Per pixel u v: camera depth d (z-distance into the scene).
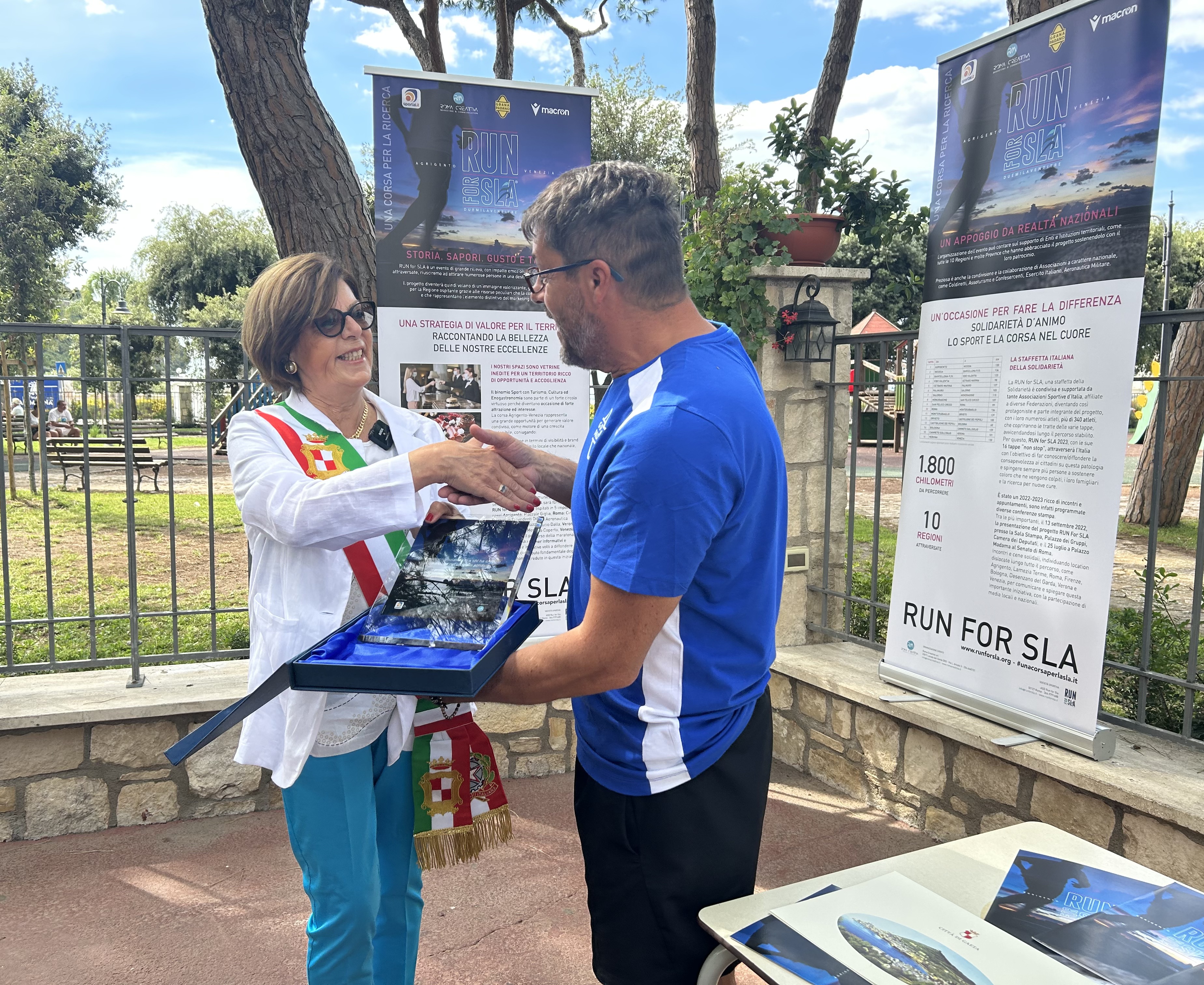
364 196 3.90
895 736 3.31
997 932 1.16
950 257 2.96
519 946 2.57
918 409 3.10
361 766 1.71
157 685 3.44
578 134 3.46
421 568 1.45
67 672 3.66
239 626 5.45
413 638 1.28
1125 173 2.39
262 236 29.41
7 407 4.16
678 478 1.17
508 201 3.41
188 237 28.86
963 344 2.91
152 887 2.88
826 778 3.68
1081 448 2.54
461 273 3.40
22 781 3.18
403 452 1.86
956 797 3.07
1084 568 2.54
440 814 1.83
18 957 2.49
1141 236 2.36
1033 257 2.66
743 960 1.13
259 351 1.74
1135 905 1.27
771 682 3.96
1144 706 2.83
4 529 3.45
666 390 1.24
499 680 1.32
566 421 3.58
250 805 3.44
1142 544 8.34
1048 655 2.67
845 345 3.92
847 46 5.45
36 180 21.38
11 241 20.98
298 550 1.64
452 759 1.83
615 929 1.46
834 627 4.16
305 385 1.79
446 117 3.32
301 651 1.61
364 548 1.69
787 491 1.42
